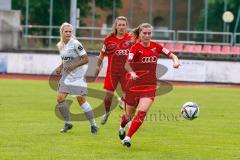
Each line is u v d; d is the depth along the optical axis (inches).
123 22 1451.8
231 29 3946.9
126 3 4079.7
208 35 3961.6
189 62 3193.9
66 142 1235.2
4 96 2186.3
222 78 3191.4
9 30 3823.8
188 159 1088.8
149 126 1493.6
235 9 3941.9
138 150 1163.3
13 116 1630.2
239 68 3174.2
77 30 4030.5
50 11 4050.2
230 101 2213.3
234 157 1116.5
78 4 4047.7
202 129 1464.1
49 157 1082.7
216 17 3973.9
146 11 4067.4
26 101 2030.0
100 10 4077.3
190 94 2488.9
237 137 1350.9
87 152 1133.7
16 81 2974.9
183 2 4023.1
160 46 1191.6
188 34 4003.4
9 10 3823.8
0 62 3425.2
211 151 1171.9
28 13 4106.8
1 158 1066.7
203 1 3996.1
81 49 1315.2
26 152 1125.1
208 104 2086.6
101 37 4047.7
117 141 1258.6
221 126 1523.1
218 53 3656.5
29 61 3400.6
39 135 1316.4
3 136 1296.8
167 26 4045.3
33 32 4072.3
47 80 3095.5
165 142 1263.5
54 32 4047.7
